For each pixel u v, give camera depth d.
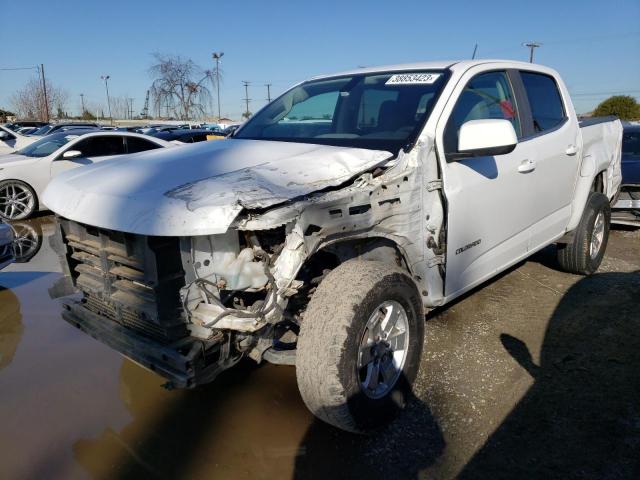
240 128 4.05
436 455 2.59
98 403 3.08
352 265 2.63
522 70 4.16
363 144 3.18
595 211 4.93
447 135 3.17
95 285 2.77
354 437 2.74
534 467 2.49
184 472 2.50
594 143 5.00
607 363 3.43
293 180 2.51
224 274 2.32
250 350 2.59
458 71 3.51
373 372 2.68
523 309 4.32
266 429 2.83
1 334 4.04
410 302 2.81
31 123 33.81
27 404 3.07
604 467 2.48
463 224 3.23
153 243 2.32
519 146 3.81
